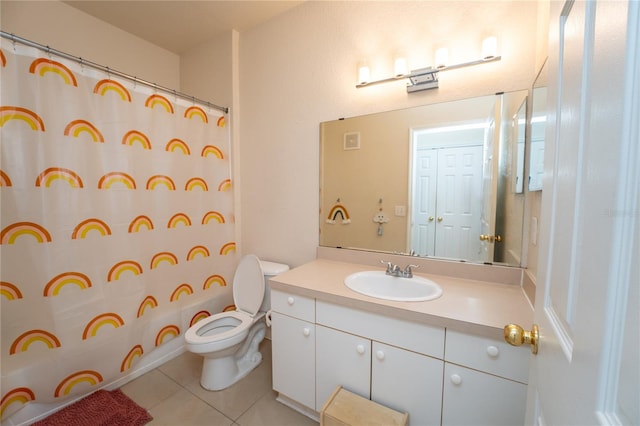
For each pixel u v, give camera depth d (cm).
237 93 234
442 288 136
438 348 109
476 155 147
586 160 39
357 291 134
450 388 108
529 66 132
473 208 149
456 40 147
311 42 194
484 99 143
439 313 108
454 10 147
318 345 140
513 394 97
